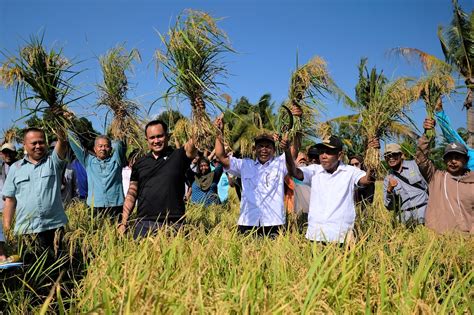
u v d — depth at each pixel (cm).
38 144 619
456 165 656
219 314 345
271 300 375
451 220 655
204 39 615
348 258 482
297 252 512
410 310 372
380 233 636
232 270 450
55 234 574
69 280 540
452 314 407
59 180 638
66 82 614
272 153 704
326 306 358
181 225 612
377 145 670
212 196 1142
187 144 654
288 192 841
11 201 642
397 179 808
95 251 565
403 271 444
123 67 772
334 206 623
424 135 681
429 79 681
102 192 802
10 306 447
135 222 671
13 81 586
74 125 661
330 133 682
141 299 353
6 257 521
